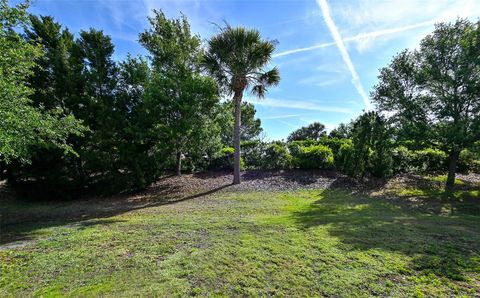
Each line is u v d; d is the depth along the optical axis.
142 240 4.46
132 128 10.05
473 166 12.22
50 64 9.51
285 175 11.88
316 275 3.08
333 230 4.79
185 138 11.24
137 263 3.51
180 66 11.55
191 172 13.81
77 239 4.67
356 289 2.76
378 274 3.06
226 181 11.56
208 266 3.37
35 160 9.30
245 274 3.14
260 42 10.19
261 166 13.59
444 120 8.88
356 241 4.16
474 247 3.86
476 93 8.34
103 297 2.71
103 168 9.91
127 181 10.14
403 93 9.56
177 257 3.68
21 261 3.71
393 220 5.61
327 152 12.48
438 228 4.90
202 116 11.20
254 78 10.96
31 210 8.22
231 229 4.99
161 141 10.62
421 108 9.12
